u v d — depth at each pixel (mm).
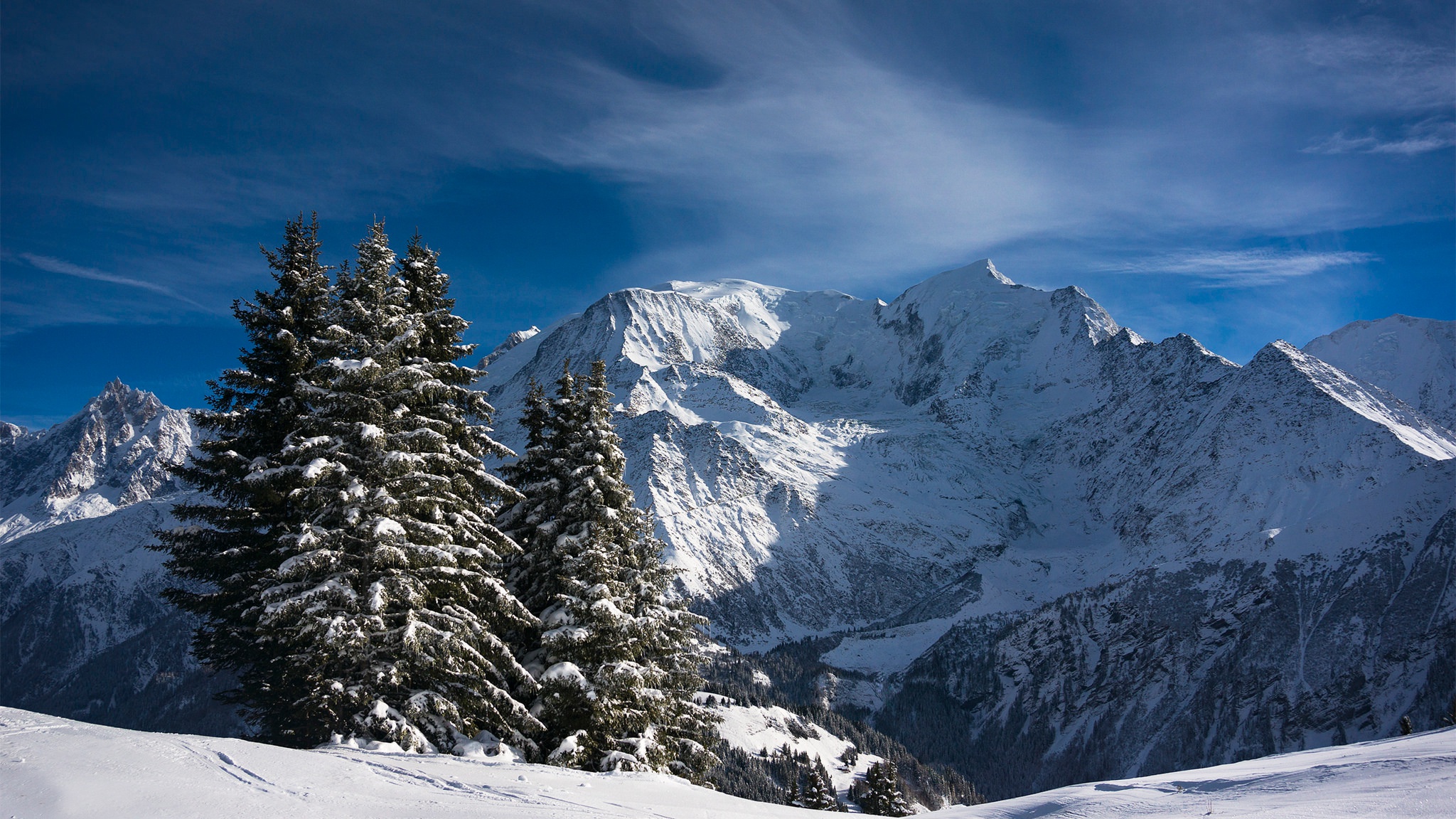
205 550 29016
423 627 25344
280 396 29781
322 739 25312
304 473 24594
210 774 16125
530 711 29281
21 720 18422
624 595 31406
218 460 28469
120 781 14883
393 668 24750
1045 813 19828
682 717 34750
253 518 27609
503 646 28438
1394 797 14727
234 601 28062
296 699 27188
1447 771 16203
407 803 15953
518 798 17141
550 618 29953
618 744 29234
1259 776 19969
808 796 62719
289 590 24938
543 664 30406
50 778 14484
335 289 29531
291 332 30047
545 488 32188
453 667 25844
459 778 18547
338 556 24812
